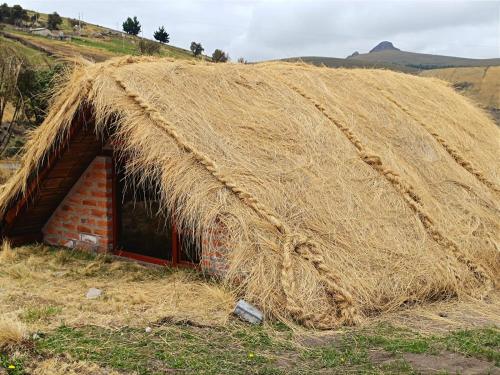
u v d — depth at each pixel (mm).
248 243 6574
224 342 5523
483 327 6066
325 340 5641
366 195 8008
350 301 6223
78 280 7922
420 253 7402
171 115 7914
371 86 11859
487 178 10195
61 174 9219
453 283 7262
